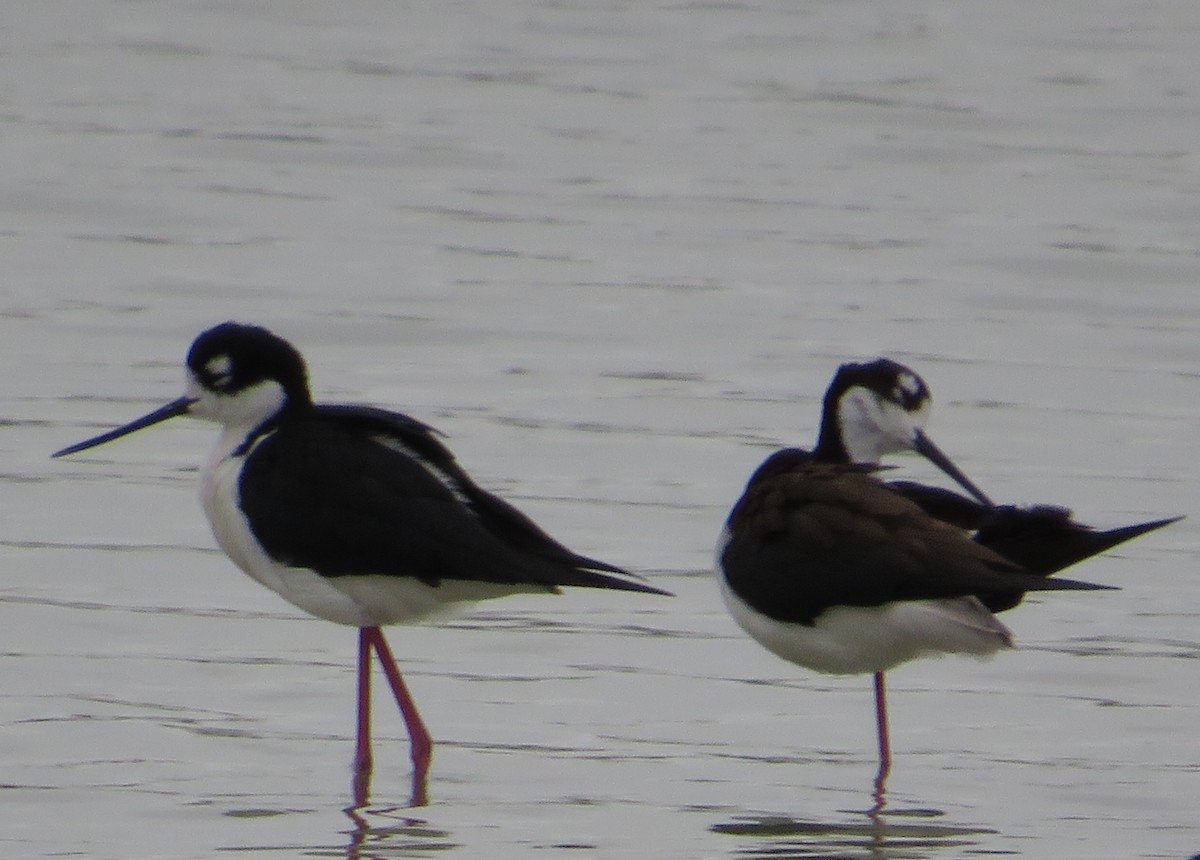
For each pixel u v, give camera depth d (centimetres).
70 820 867
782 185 2272
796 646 962
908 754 986
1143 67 2750
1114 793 928
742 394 1655
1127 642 1158
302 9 2975
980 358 1762
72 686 1050
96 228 2072
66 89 2538
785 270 2000
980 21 3003
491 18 2970
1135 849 852
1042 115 2539
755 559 957
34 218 2095
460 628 1177
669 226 2125
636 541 1332
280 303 1870
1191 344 1817
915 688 1091
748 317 1858
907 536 917
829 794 923
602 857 833
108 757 949
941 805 908
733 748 992
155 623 1158
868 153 2395
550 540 966
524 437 1541
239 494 981
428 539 941
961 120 2509
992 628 900
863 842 855
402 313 1853
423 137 2394
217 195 2177
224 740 982
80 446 1053
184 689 1055
